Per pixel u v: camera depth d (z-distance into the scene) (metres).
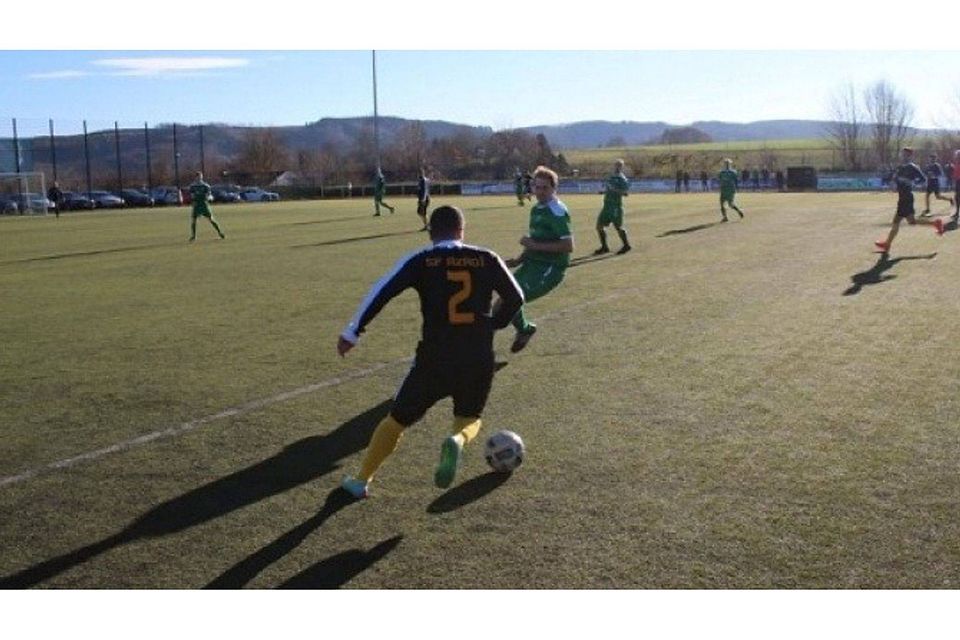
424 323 5.68
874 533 4.95
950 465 5.94
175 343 10.66
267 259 20.30
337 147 109.94
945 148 70.19
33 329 11.98
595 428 6.87
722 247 19.88
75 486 5.99
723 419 7.02
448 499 5.58
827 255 17.66
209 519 5.39
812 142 128.50
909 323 10.56
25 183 60.28
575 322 11.11
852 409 7.20
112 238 29.42
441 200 55.47
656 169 82.69
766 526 5.07
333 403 7.79
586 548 4.86
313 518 5.36
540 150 91.12
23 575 4.76
